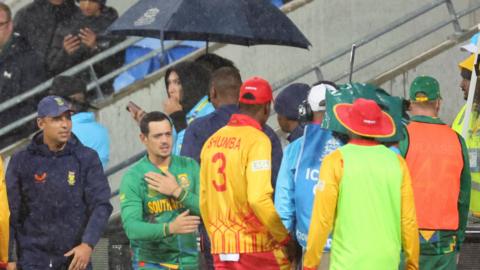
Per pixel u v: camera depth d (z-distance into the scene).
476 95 33.31
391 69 45.38
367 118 25.61
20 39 45.03
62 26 45.12
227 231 28.19
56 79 36.03
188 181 29.97
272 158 30.25
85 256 30.36
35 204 30.84
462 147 30.17
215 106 31.20
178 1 36.59
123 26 36.84
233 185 28.06
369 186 25.42
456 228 30.19
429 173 29.97
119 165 39.19
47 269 30.92
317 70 43.66
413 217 25.77
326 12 46.38
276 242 28.16
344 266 25.39
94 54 45.50
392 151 25.84
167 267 29.78
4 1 50.31
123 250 34.34
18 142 45.06
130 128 45.09
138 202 29.66
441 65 45.12
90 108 40.94
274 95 46.19
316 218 25.44
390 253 25.47
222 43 42.69
